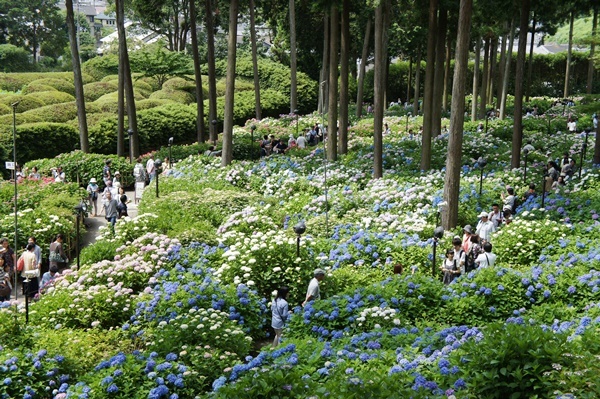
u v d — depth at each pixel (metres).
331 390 7.57
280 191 22.80
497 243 15.68
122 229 17.52
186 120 41.31
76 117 40.78
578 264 12.98
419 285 11.95
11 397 8.94
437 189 19.94
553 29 53.19
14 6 87.50
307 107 53.72
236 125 46.22
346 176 23.27
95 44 102.50
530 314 10.93
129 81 32.66
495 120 39.28
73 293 12.52
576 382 6.98
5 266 15.41
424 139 23.59
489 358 7.67
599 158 23.31
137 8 51.66
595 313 10.23
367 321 10.71
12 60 78.69
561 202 17.80
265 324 12.84
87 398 8.46
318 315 11.05
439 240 15.89
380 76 22.62
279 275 13.90
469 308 11.45
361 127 38.34
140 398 8.53
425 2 26.81
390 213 18.88
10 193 22.08
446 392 7.42
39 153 34.31
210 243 16.31
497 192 20.33
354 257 15.51
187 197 20.95
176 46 64.88
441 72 30.86
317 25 55.59
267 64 56.38
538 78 64.88
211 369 9.45
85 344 10.60
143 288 13.95
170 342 10.20
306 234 17.39
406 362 8.45
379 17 22.52
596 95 21.75
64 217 19.89
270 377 7.83
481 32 36.44
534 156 25.94
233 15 26.38
